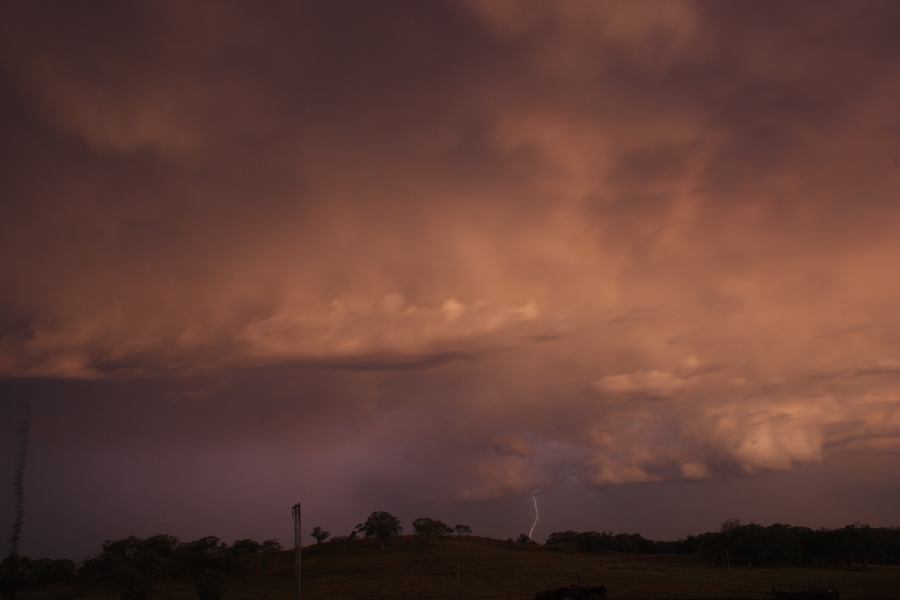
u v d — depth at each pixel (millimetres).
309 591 90438
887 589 69438
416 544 156000
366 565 125750
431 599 75375
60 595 88750
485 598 73938
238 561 101750
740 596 64875
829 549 129500
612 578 90125
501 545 180500
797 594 54344
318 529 166750
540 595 57156
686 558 141000
